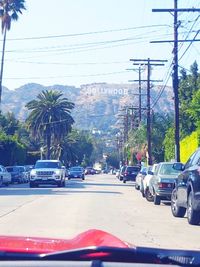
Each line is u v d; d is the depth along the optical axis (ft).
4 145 222.69
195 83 238.07
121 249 10.36
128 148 300.81
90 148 526.16
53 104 265.34
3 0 181.37
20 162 242.37
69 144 357.41
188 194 55.57
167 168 83.10
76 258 10.15
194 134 137.49
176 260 10.25
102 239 14.15
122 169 212.02
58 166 141.38
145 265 9.91
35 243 13.57
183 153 151.84
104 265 9.71
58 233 48.06
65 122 268.21
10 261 9.84
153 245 42.83
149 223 57.82
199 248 41.96
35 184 139.13
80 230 50.55
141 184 104.58
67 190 123.85
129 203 86.38
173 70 124.47
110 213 68.33
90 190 125.39
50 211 69.77
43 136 273.75
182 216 63.87
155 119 238.89
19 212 68.28
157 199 82.43
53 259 10.04
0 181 145.69
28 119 269.03
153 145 230.89
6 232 48.37
